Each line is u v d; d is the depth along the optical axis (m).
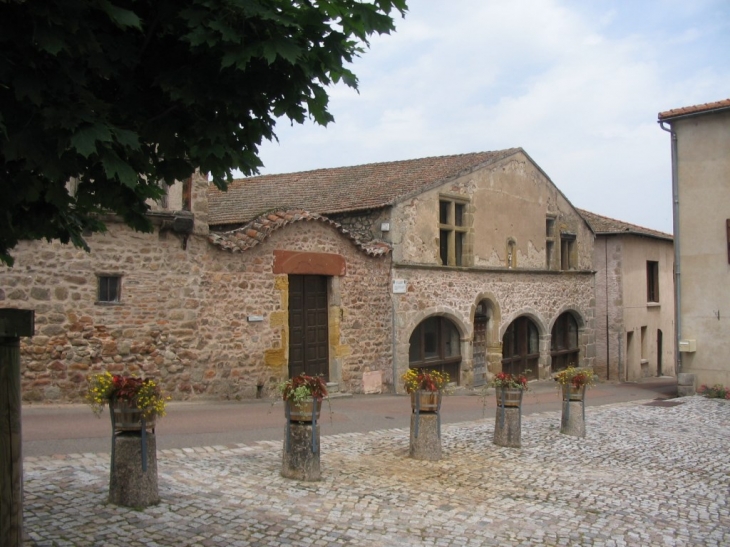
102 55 3.52
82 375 10.68
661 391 19.31
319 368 14.20
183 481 6.84
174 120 4.02
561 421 11.79
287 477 7.27
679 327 18.00
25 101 3.31
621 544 6.08
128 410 5.88
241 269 12.62
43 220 4.27
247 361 12.69
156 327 11.44
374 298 15.17
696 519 7.12
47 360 10.39
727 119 17.47
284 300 13.30
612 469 9.13
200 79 3.76
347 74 4.05
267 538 5.41
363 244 15.11
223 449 8.46
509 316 18.95
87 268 10.77
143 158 4.07
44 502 5.83
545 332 20.45
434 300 16.44
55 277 10.48
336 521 5.98
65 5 3.15
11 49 3.23
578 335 22.31
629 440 11.31
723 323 17.44
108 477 6.64
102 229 5.05
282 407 11.87
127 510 5.77
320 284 14.29
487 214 18.22
